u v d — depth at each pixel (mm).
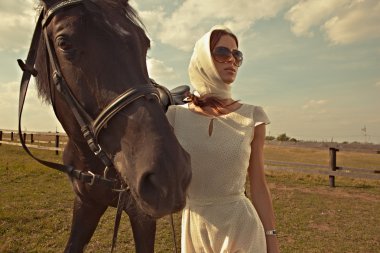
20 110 1777
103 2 1532
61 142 12773
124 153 1296
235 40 1521
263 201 1463
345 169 7637
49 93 1752
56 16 1516
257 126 1462
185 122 1541
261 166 1476
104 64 1384
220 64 1472
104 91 1377
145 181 1148
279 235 4309
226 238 1404
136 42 1488
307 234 4352
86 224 2164
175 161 1149
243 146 1410
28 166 8914
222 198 1436
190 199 1510
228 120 1447
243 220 1400
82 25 1426
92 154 1843
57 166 1891
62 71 1525
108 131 1374
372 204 5957
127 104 1312
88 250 3672
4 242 3693
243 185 1473
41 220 4535
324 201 6141
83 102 1469
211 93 1503
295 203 5945
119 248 3754
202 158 1447
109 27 1433
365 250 3854
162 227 4523
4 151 12711
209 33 1465
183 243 1586
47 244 3740
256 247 1372
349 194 6836
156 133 1212
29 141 16125
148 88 1364
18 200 5547
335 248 3898
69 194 6105
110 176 1862
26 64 1771
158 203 1102
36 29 1778
